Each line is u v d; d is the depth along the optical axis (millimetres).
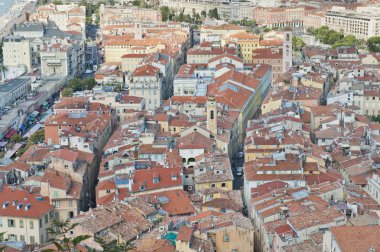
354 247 193625
